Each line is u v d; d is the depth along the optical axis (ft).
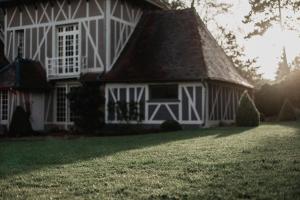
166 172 24.22
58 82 76.64
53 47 76.74
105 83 71.20
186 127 66.03
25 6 79.92
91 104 69.46
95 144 43.75
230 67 79.77
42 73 76.95
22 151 39.34
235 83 74.84
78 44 74.59
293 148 32.94
